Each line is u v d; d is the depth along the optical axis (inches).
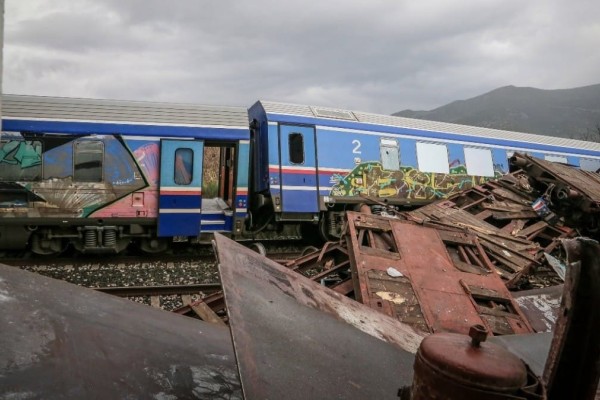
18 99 370.9
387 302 154.5
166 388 63.3
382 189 506.6
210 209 443.8
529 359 102.4
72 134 375.6
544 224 358.9
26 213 370.0
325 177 474.9
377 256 175.8
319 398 58.1
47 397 53.7
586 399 56.4
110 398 57.4
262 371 56.8
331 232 490.3
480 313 160.6
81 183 380.5
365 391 65.2
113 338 69.5
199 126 410.9
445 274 177.9
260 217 485.4
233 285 72.1
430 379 53.4
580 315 56.1
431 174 541.6
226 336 88.9
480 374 50.3
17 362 57.2
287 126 463.8
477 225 333.7
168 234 401.7
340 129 488.7
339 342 77.1
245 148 427.2
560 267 271.1
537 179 380.8
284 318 73.8
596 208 341.4
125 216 393.7
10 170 364.2
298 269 219.3
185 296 299.3
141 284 326.3
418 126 549.0
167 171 400.2
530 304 178.2
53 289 77.5
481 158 588.4
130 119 393.1
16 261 359.6
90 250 391.5
